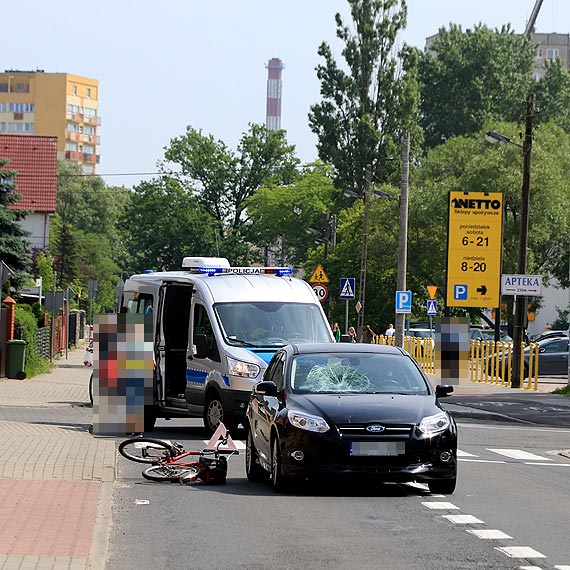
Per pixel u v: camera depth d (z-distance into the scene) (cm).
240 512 2758
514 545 2348
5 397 6562
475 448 4750
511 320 14675
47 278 16262
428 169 15500
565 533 2519
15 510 2566
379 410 3048
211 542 2338
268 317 4725
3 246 10556
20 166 18525
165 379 4909
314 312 4816
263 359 4541
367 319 15388
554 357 10888
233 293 4778
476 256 10025
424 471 3012
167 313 4950
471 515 2759
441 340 7788
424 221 14250
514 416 6550
